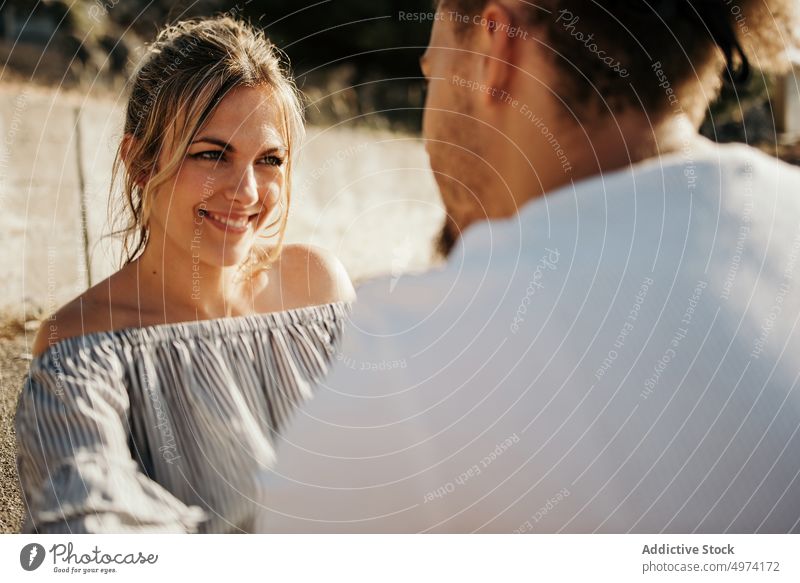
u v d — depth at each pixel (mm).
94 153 3740
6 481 1789
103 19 5613
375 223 4012
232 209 1605
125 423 1454
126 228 1704
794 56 812
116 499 1257
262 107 1621
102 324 1532
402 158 5391
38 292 2504
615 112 741
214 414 1525
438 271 753
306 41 6984
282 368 1649
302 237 3602
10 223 2904
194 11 5207
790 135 3533
